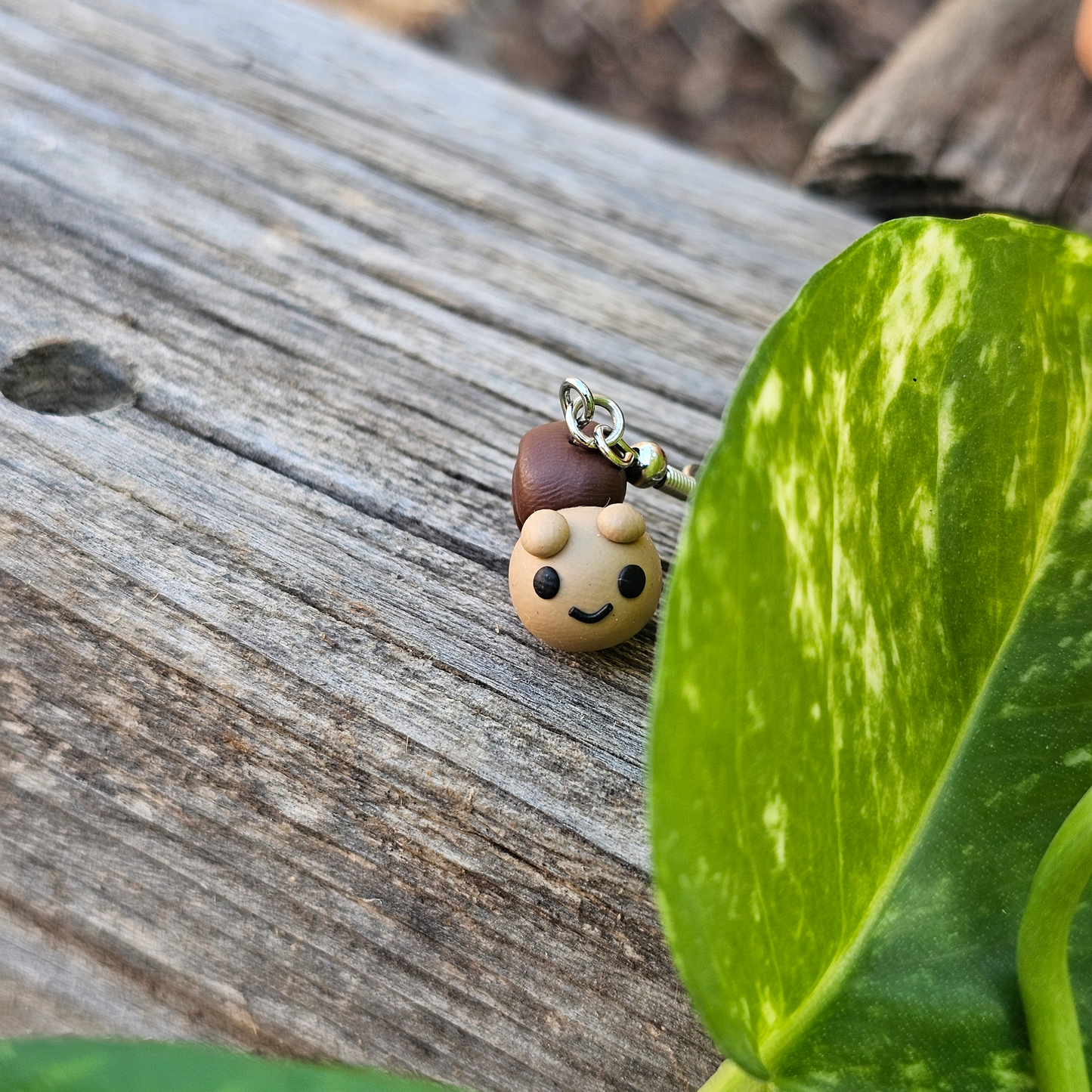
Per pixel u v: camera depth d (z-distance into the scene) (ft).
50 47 0.50
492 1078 0.27
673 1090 0.27
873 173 0.54
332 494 0.36
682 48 1.14
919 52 0.59
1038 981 0.23
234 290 0.41
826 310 0.22
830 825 0.23
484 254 0.45
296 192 0.46
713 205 0.51
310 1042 0.26
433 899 0.28
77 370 0.39
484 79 0.56
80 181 0.44
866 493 0.24
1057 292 0.24
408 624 0.33
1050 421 0.25
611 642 0.32
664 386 0.42
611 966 0.28
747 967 0.22
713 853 0.21
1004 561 0.26
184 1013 0.27
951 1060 0.23
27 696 0.30
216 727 0.30
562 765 0.31
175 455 0.36
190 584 0.33
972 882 0.25
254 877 0.28
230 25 0.54
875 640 0.24
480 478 0.37
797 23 1.11
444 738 0.31
